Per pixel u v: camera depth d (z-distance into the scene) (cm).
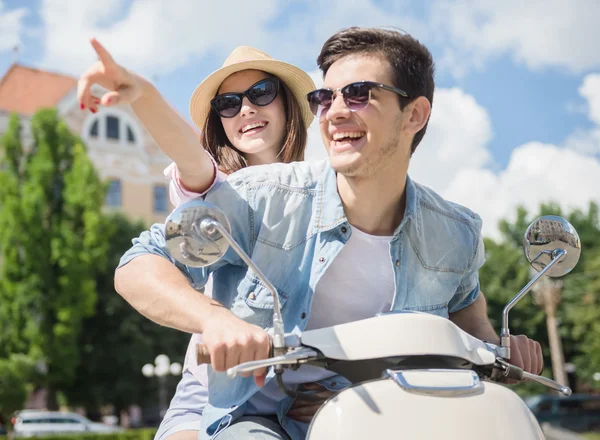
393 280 214
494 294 3366
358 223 213
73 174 2655
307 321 207
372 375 169
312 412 198
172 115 196
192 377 256
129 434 2248
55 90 3509
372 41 204
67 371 2559
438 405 157
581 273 3700
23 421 2444
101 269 2625
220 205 210
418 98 207
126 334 2764
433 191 234
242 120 335
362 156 199
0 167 2986
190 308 181
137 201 3578
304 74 344
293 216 210
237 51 352
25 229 2558
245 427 195
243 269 214
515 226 4109
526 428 161
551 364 3459
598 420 1794
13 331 2523
